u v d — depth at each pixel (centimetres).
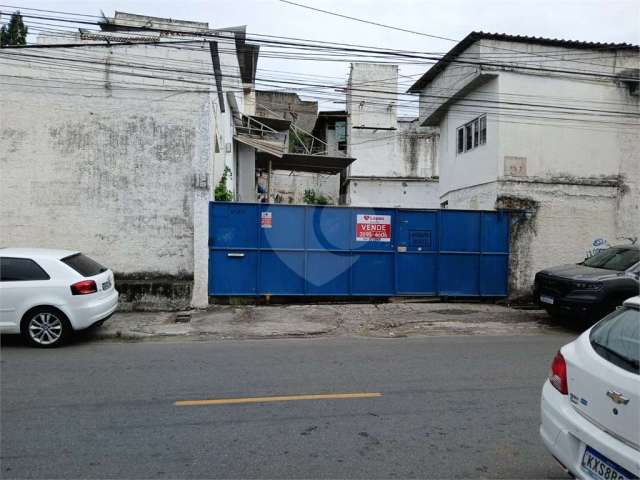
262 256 1180
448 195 1661
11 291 766
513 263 1280
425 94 1759
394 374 633
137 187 1109
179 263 1121
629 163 1366
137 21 2020
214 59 1182
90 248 1095
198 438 431
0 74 1066
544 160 1328
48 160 1084
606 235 1345
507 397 548
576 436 306
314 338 884
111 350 767
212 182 1191
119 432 443
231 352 754
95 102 1095
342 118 3028
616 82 1361
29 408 501
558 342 860
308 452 406
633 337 304
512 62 1313
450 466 385
